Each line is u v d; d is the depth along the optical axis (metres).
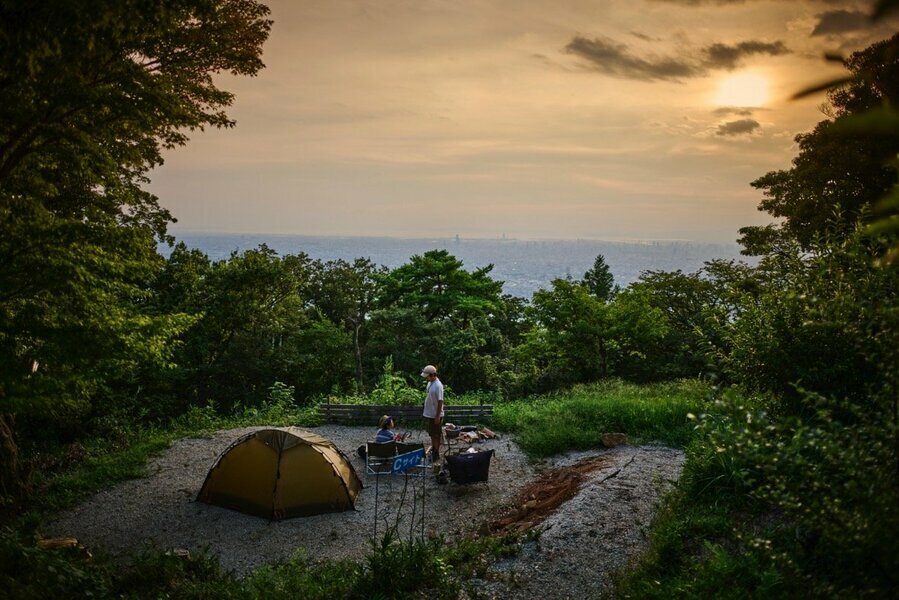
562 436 14.02
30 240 8.41
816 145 20.78
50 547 8.77
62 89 8.41
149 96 9.39
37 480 12.70
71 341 8.24
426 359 32.81
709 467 8.60
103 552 9.50
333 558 9.52
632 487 10.09
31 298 8.73
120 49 9.46
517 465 13.21
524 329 46.59
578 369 28.44
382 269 44.47
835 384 6.54
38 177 10.66
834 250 6.03
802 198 21.14
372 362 34.91
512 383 29.25
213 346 30.39
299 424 17.05
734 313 7.64
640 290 27.53
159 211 15.46
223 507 11.59
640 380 33.62
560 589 7.34
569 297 27.23
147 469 13.64
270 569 8.82
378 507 11.43
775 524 7.10
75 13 6.88
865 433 4.08
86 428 19.08
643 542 8.15
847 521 3.89
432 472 13.05
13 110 8.29
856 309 4.88
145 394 26.77
